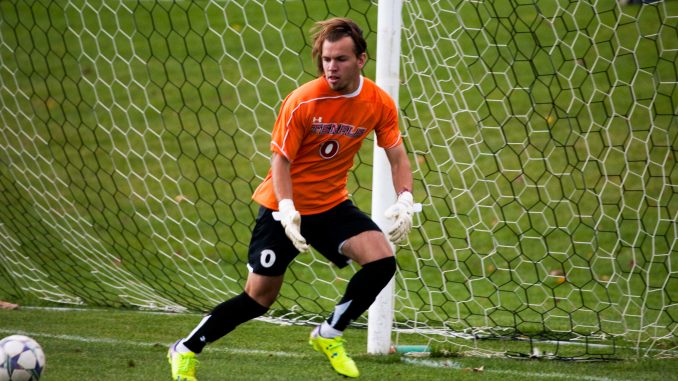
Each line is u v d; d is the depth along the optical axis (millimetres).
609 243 27078
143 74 48031
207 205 31516
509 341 18094
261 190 13516
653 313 20844
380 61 15797
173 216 30141
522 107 40500
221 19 53938
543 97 41375
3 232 25234
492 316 20578
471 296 20812
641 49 45312
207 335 13367
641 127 38375
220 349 16766
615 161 34906
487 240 27516
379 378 14422
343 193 13508
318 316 19875
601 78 43156
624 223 28672
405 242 27031
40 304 20578
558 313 20875
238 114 43156
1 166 33438
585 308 21281
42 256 24422
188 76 47688
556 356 16547
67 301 20828
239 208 31281
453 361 16141
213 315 13391
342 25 12383
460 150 36250
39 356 12484
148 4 56250
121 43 51406
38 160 35344
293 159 12797
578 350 17391
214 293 22078
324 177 13211
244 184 34156
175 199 31969
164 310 20203
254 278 13219
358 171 35719
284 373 14539
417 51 20641
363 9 48969
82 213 29375
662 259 25484
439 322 19719
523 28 47438
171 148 38719
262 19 53000
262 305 13406
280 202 12406
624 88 42125
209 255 26391
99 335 17531
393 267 12945
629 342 18125
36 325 18328
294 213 12070
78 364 14773
